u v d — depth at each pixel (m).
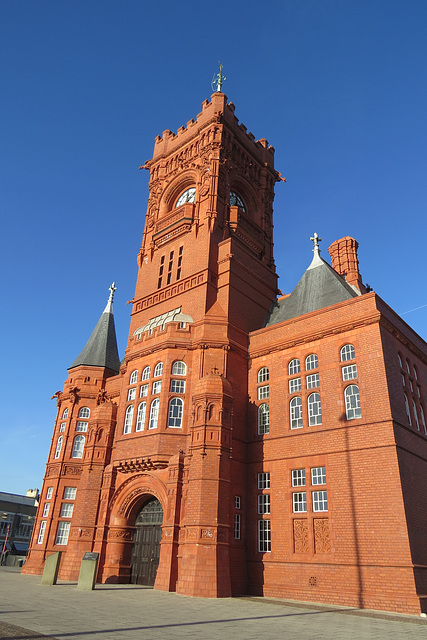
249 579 23.81
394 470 20.52
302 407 25.34
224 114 38.59
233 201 38.66
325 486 22.64
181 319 30.52
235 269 32.06
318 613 16.66
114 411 32.31
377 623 14.56
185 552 22.06
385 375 22.44
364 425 22.28
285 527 23.45
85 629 10.91
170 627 11.81
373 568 19.61
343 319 25.20
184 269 33.47
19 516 82.56
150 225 38.91
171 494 24.47
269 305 34.50
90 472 30.11
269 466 25.44
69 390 38.94
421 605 17.95
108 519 27.62
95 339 42.56
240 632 11.58
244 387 28.70
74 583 25.31
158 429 26.67
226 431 24.61
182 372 28.38
